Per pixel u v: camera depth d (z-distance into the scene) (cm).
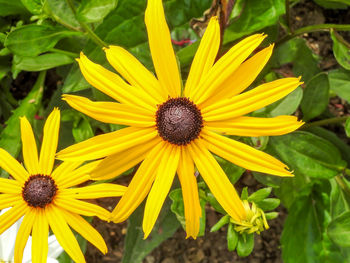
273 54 19
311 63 21
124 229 23
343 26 16
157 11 11
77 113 17
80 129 17
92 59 16
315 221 20
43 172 15
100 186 14
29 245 15
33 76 24
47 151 15
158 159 12
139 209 19
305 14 24
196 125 12
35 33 16
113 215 12
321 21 24
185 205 12
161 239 19
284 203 20
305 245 20
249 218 14
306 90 18
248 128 12
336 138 21
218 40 12
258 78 19
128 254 19
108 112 12
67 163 15
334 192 19
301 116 23
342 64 17
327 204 20
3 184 14
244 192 14
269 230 23
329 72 20
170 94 12
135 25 16
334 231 17
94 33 16
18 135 20
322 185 20
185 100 12
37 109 20
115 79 12
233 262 22
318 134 21
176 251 23
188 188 12
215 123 12
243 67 11
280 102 18
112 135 12
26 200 14
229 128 12
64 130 19
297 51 20
